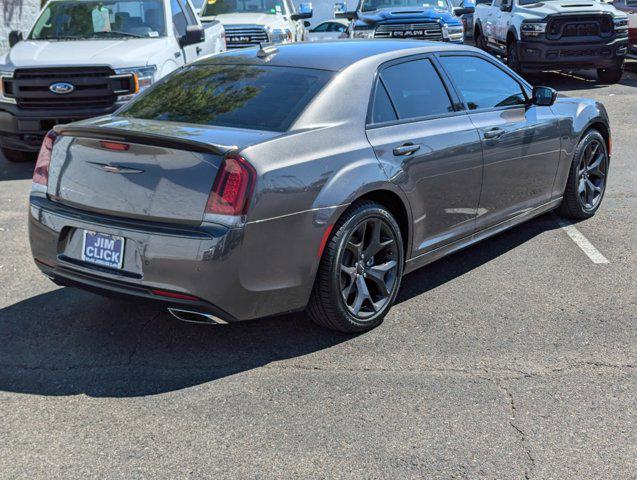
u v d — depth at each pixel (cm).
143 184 386
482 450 326
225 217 370
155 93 482
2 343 438
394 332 446
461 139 497
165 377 396
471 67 539
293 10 1616
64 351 428
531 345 426
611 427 343
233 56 506
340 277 418
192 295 374
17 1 1614
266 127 413
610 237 613
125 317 473
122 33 942
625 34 1443
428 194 475
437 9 1446
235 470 315
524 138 557
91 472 315
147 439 339
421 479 307
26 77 841
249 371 401
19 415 361
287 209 387
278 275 391
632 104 1236
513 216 570
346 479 307
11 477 312
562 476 308
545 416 352
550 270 543
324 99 430
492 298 495
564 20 1419
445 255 511
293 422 351
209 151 372
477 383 384
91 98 845
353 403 366
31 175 878
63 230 416
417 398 370
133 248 386
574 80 1591
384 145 443
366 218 425
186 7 1067
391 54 480
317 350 424
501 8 1633
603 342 428
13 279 541
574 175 634
